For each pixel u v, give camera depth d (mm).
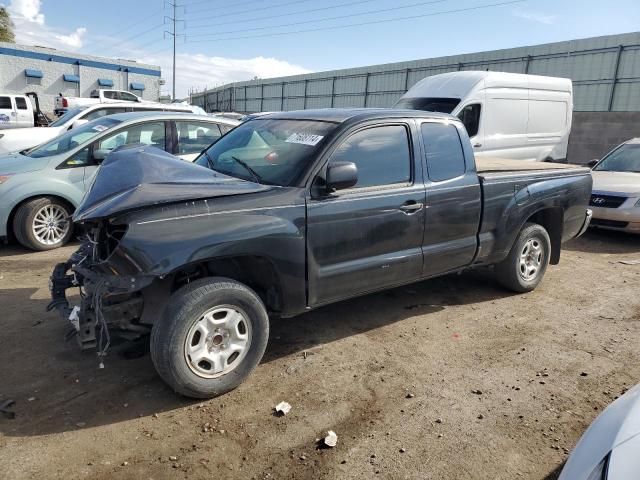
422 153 4461
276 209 3564
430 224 4465
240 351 3486
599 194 8336
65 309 3605
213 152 4691
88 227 3857
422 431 3148
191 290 3250
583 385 3748
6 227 6441
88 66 40531
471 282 5980
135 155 3857
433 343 4359
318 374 3787
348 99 32719
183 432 3068
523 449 3010
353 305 5152
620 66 20219
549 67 22422
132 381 3600
